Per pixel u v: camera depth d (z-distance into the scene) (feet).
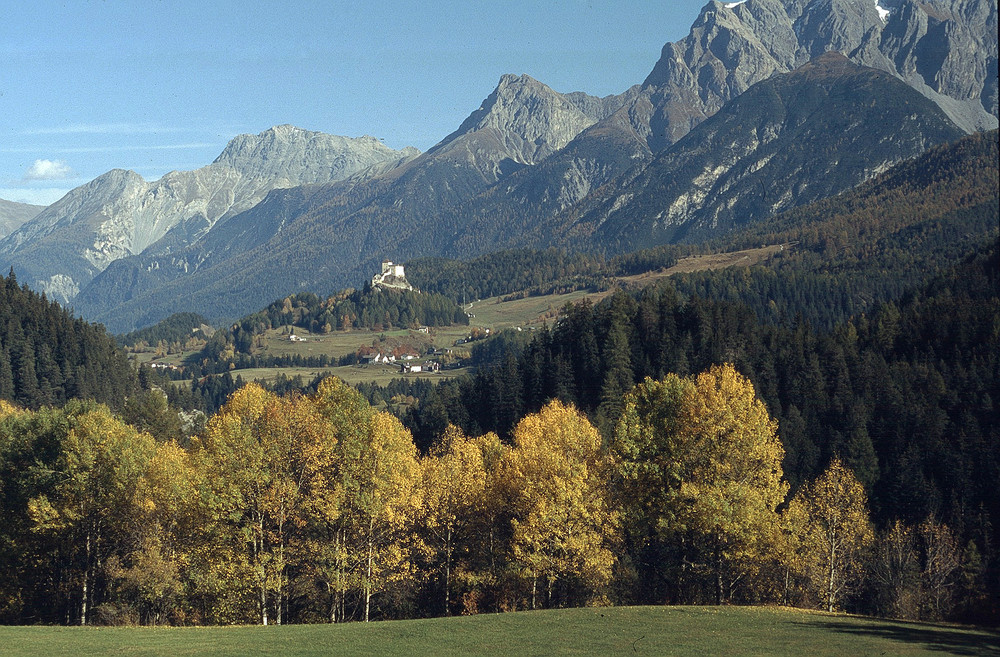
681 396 223.51
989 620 212.43
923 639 146.51
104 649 149.28
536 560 206.59
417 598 238.89
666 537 205.77
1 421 293.64
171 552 218.18
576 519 208.03
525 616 173.88
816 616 170.19
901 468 423.64
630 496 213.46
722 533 198.39
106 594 241.96
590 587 214.07
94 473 231.71
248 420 246.88
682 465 207.31
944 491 416.87
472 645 148.15
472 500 228.43
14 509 238.07
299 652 145.18
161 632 166.30
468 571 231.09
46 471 233.55
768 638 148.25
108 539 238.89
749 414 207.92
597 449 229.86
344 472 207.00
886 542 273.33
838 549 246.06
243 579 197.16
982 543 368.48
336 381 230.48
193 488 200.85
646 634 153.07
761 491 202.80
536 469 217.15
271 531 203.31
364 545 212.02
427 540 235.20
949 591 268.00
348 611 237.66
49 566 240.32
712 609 178.09
